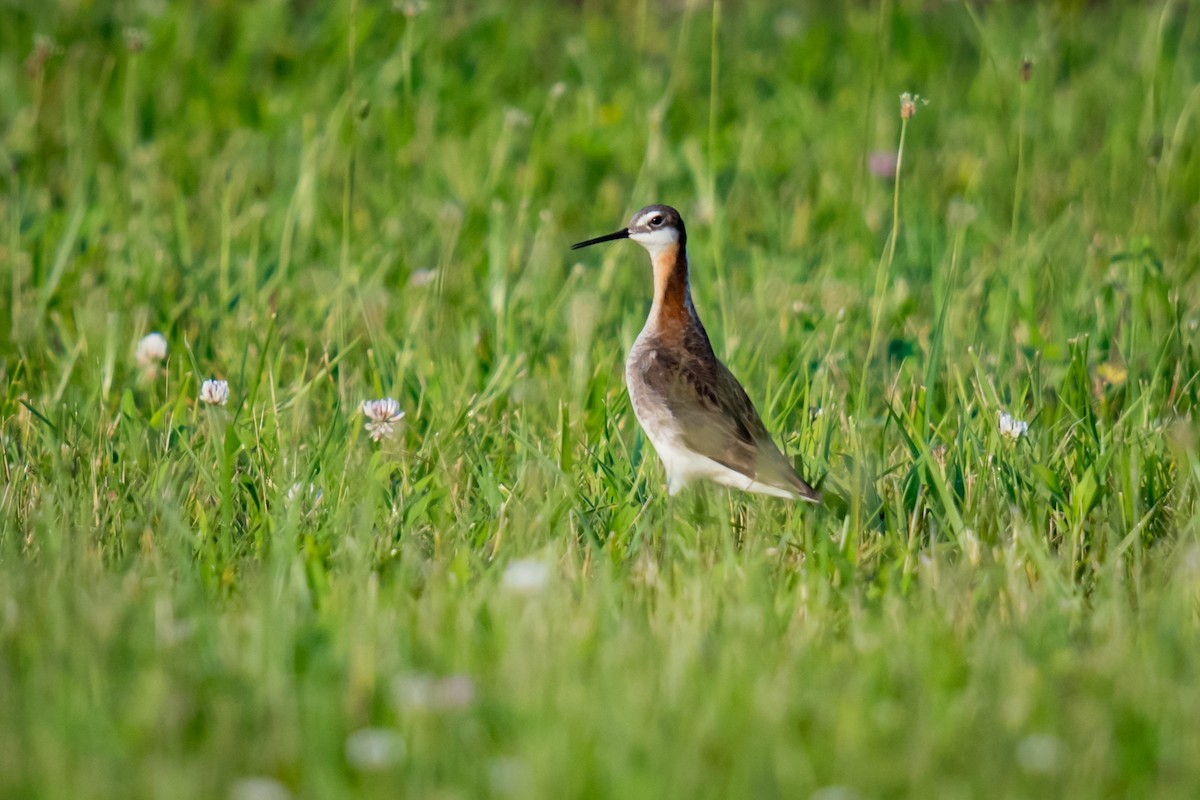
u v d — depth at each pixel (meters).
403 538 9.27
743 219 16.59
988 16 21.77
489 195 15.94
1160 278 12.53
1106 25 23.05
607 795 6.14
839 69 21.03
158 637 7.50
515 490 9.80
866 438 10.55
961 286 14.12
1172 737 6.64
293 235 15.19
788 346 12.52
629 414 11.54
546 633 7.48
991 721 6.71
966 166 17.45
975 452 10.04
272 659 7.16
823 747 6.48
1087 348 11.44
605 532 9.60
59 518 9.27
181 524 8.96
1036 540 9.20
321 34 20.83
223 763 6.34
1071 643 7.83
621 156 17.91
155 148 16.95
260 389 11.37
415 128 18.23
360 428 10.61
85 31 20.36
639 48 19.31
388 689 7.01
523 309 13.66
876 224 15.91
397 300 13.77
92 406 11.03
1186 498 9.63
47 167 17.22
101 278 14.24
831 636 7.90
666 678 7.03
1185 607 8.01
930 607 8.05
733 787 6.16
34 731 6.43
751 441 9.97
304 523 9.47
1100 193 16.61
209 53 20.84
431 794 6.11
